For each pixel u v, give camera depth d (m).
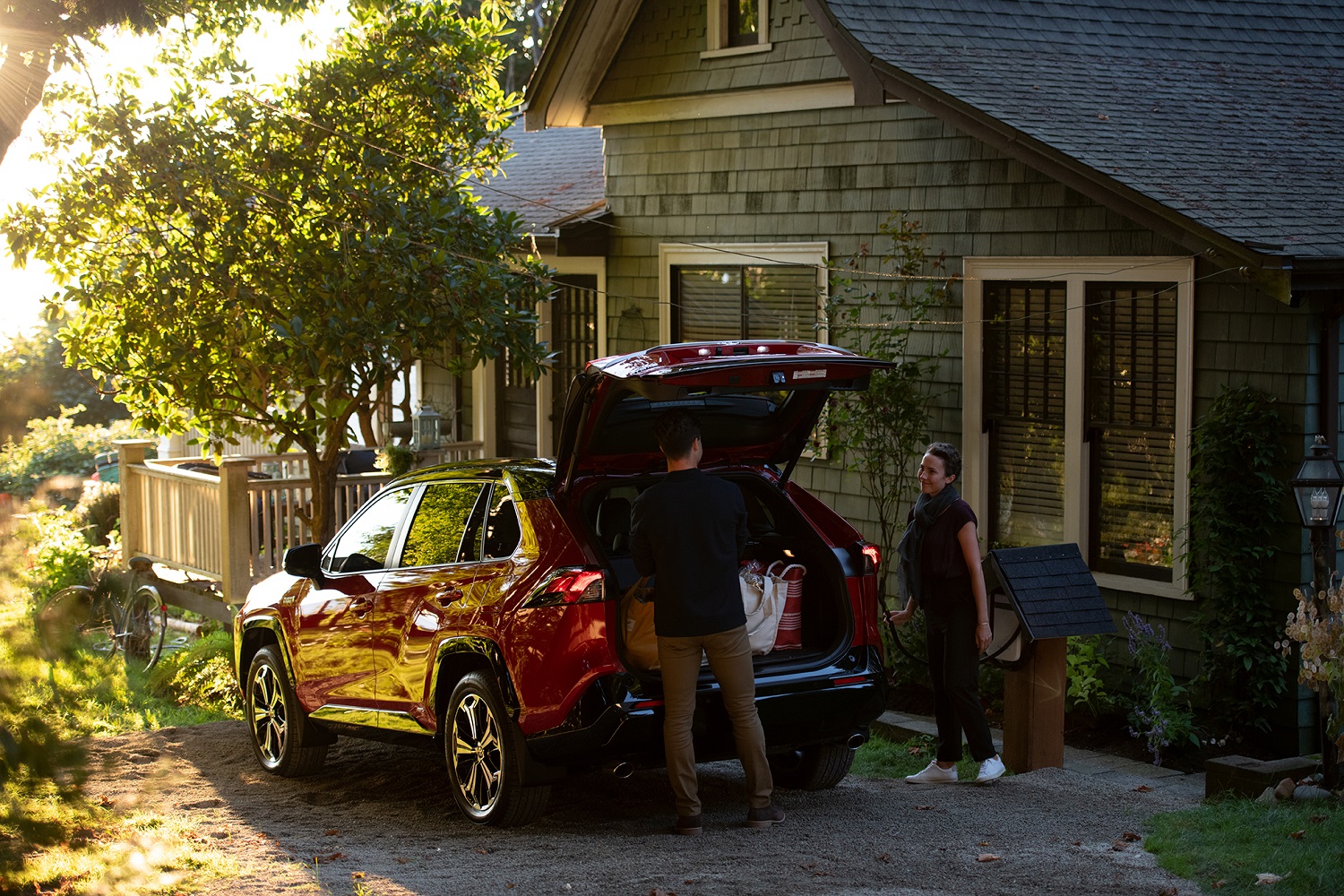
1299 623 6.81
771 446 7.10
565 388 16.75
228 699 11.93
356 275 11.59
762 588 6.65
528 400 17.42
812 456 12.75
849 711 6.63
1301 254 8.14
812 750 7.23
